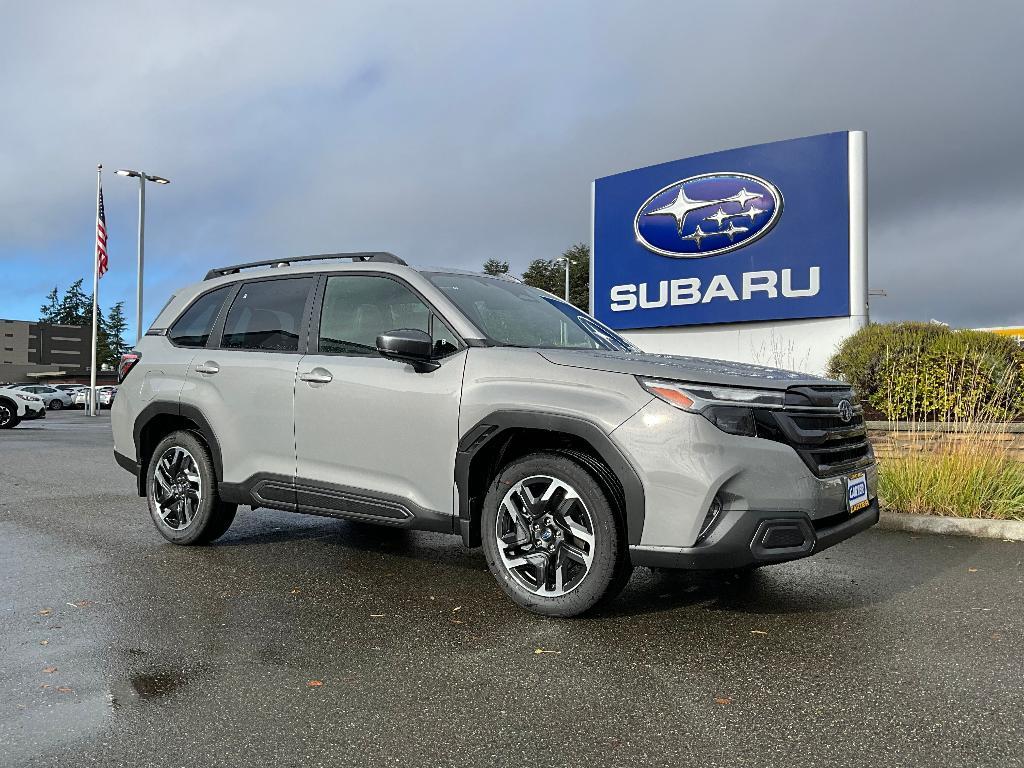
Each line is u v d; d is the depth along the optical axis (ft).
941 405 26.66
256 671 10.28
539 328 15.05
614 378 12.17
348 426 14.67
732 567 11.38
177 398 17.31
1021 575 15.47
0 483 29.45
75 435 60.75
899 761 7.80
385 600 13.58
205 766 7.75
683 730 8.52
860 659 10.70
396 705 9.19
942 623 12.32
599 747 8.14
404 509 13.98
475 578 15.08
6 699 9.36
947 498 20.58
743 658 10.73
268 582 14.76
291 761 7.85
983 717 8.83
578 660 10.66
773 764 7.75
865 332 32.09
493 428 12.91
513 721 8.76
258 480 15.97
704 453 11.33
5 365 346.95
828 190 39.06
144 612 12.89
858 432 13.03
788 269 39.99
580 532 12.22
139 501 24.81
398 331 13.25
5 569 15.78
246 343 16.89
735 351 41.96
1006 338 27.84
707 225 42.37
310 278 16.40
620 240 45.75
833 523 12.35
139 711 9.02
